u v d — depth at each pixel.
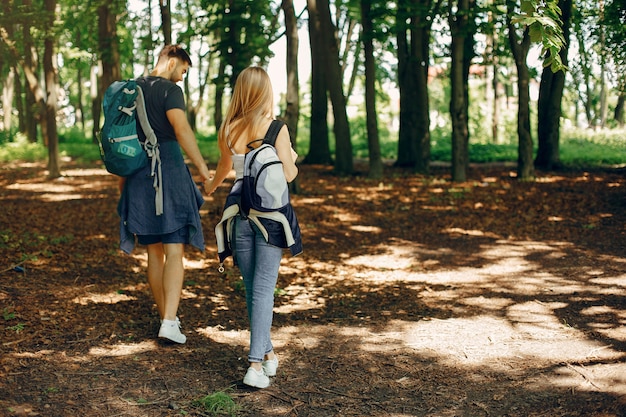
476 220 10.77
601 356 4.34
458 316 5.41
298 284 6.63
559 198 12.59
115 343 4.58
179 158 4.55
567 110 41.97
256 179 3.73
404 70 19.73
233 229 3.89
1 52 22.91
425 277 6.93
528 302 5.79
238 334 4.89
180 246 4.59
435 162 22.20
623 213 10.62
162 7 15.97
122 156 4.34
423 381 4.02
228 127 3.88
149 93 4.47
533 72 18.06
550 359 4.32
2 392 3.64
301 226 10.48
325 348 4.63
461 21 15.34
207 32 17.06
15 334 4.61
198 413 3.52
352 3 16.72
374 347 4.65
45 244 8.09
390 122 40.81
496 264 7.49
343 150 18.03
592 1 17.34
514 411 3.56
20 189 14.89
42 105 24.53
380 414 3.56
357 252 8.44
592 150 22.38
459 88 15.73
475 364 4.29
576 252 7.93
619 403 3.54
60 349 4.40
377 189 14.96
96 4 19.42
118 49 21.22
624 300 5.73
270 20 22.48
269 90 3.85
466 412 3.57
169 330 4.48
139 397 3.70
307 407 3.64
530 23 4.50
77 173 18.47
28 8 16.86
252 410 3.60
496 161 21.70
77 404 3.57
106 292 5.91
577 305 5.63
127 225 4.52
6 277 6.16
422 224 10.59
